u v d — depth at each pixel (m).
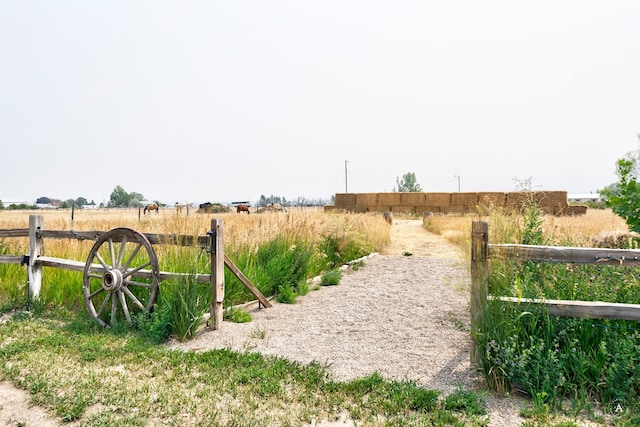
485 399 3.31
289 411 3.16
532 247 3.71
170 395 3.40
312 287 8.08
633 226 4.18
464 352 4.44
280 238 8.91
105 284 5.45
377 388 3.53
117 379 3.74
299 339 5.04
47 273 6.77
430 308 6.42
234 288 6.67
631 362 3.19
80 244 8.41
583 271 4.11
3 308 6.21
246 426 2.93
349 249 11.61
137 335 5.05
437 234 20.58
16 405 3.27
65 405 3.22
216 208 42.78
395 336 5.09
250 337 5.11
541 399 3.11
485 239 3.66
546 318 3.51
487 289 3.66
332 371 4.00
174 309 5.09
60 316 5.91
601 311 3.38
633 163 4.20
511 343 3.45
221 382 3.68
